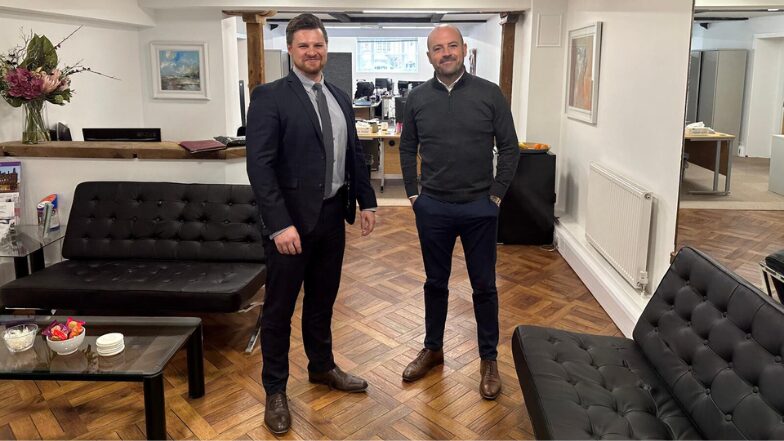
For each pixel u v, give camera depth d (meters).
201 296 3.03
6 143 3.94
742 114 2.64
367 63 14.91
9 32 4.39
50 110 4.83
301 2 5.82
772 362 1.78
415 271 4.57
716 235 2.84
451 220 2.74
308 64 2.34
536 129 5.76
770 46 2.49
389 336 3.42
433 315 2.95
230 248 3.56
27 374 2.31
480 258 2.78
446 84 2.72
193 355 2.73
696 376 2.06
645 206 3.36
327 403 2.71
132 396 2.79
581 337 2.56
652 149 3.44
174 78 6.25
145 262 3.54
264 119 2.30
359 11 6.06
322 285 2.67
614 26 4.14
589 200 4.46
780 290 2.52
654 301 2.47
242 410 2.68
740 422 1.78
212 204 3.62
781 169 2.45
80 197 3.67
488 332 2.82
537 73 5.65
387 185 7.84
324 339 2.78
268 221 2.29
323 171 2.41
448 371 3.01
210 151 3.73
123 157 3.80
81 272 3.30
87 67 5.33
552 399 2.04
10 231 3.58
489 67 10.16
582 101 4.90
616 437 1.88
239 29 8.84
